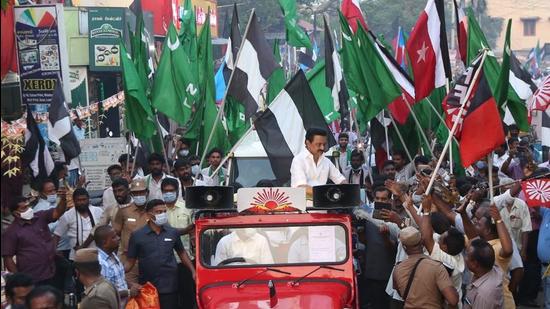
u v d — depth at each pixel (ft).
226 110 65.51
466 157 39.88
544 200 42.86
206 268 34.37
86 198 45.68
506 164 66.08
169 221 44.52
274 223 34.68
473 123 39.70
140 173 62.80
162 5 146.61
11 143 53.16
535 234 50.49
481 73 39.52
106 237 35.76
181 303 43.32
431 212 40.86
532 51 179.22
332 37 57.41
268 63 55.01
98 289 31.40
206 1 185.06
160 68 58.70
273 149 48.57
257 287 33.71
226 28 174.81
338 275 34.12
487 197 47.91
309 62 109.50
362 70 54.19
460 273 35.29
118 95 98.89
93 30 108.37
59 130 53.16
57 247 45.73
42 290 27.17
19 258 41.34
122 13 108.99
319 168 39.63
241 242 34.68
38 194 48.26
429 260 32.73
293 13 70.23
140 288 36.91
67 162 53.78
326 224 34.63
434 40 53.72
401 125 60.49
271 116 48.80
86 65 108.88
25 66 74.64
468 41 61.16
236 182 53.36
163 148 58.23
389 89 53.88
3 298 31.22
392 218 39.70
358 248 42.32
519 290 50.96
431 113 65.31
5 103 73.41
